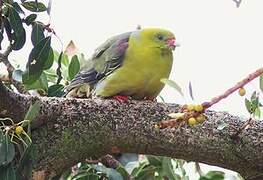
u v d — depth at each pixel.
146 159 7.50
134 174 7.34
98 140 5.71
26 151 5.01
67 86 7.11
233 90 4.30
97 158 6.48
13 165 5.32
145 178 7.34
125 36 6.98
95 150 5.78
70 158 5.71
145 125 5.68
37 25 5.89
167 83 4.39
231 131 5.63
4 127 5.04
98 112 5.71
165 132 5.64
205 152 5.65
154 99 6.82
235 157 5.66
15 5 5.88
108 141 5.73
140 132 5.68
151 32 6.76
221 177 7.28
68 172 7.11
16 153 5.32
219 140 5.62
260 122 5.74
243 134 5.64
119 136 5.70
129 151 5.83
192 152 5.67
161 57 6.70
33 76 5.88
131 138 5.70
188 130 5.62
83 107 5.72
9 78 6.71
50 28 5.92
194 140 5.62
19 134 5.01
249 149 5.62
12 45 5.88
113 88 6.57
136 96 6.74
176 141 5.64
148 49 6.68
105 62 6.89
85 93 7.11
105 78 6.84
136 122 5.69
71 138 5.66
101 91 6.61
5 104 5.39
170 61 6.77
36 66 5.82
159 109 5.74
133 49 6.71
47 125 5.65
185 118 4.30
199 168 7.44
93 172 6.86
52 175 5.70
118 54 6.74
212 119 5.68
